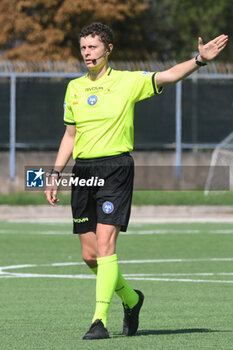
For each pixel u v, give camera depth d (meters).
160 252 50.09
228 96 87.88
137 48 129.50
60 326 26.39
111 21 121.19
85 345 22.59
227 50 135.25
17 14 117.06
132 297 24.30
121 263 44.84
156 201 79.12
